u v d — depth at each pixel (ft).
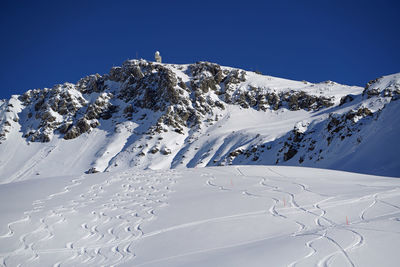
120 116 524.11
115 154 432.25
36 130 524.52
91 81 619.26
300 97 477.36
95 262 54.65
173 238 61.05
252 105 505.25
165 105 503.61
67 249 61.41
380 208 64.18
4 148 491.31
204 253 50.96
